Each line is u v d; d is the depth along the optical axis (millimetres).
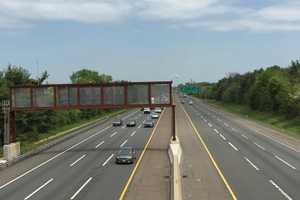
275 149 65875
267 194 38438
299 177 45625
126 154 54938
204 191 39625
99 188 41094
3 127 73812
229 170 49406
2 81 79938
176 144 62094
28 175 47938
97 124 113625
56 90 67250
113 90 67375
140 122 116375
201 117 131250
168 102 67062
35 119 82875
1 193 39531
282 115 120562
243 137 81125
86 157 60125
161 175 47094
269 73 148875
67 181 44406
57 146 72500
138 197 37562
